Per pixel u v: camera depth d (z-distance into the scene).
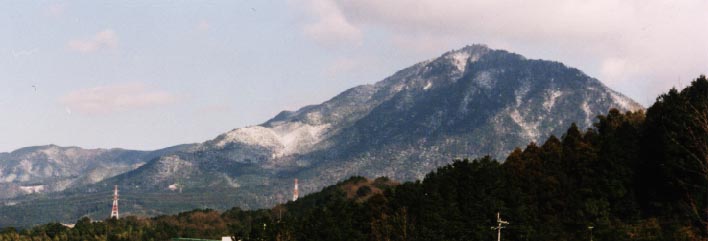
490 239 190.25
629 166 198.38
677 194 184.38
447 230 196.12
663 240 163.25
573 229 187.50
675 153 178.88
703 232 161.75
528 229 187.12
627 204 191.62
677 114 182.12
